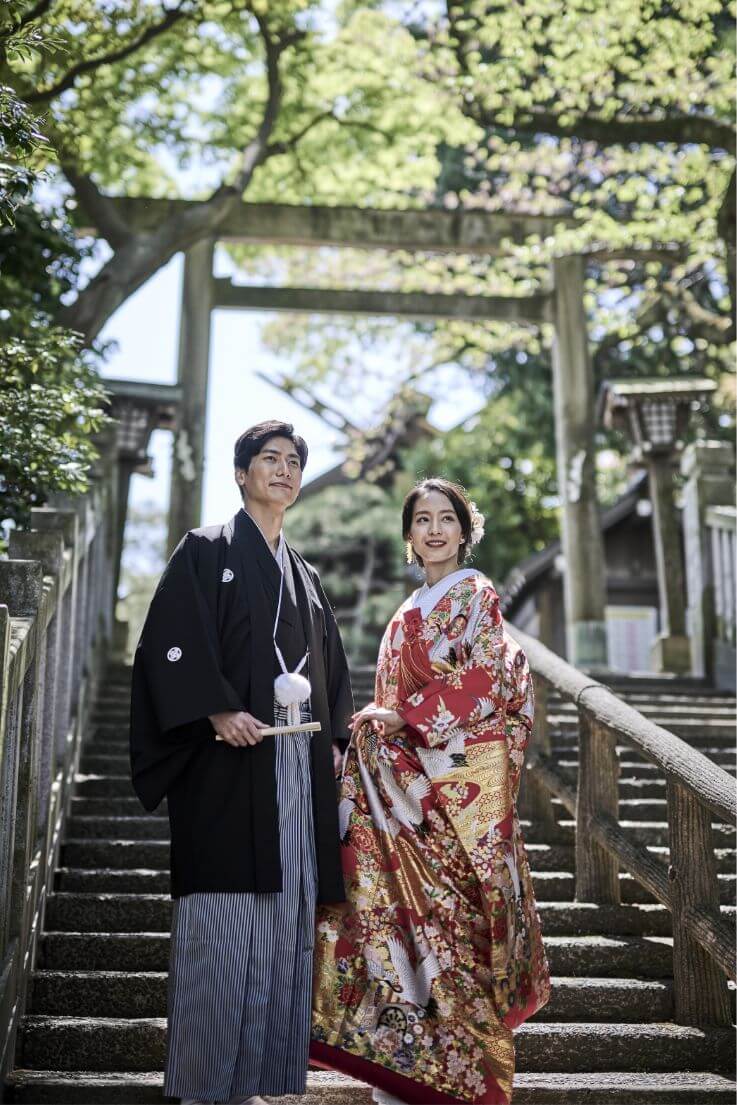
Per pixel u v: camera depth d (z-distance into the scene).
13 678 2.93
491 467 16.39
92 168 9.45
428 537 3.40
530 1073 3.41
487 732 3.14
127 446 8.80
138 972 3.76
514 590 13.62
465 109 7.48
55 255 7.11
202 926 2.88
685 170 8.23
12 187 3.60
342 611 17.84
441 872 3.07
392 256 11.55
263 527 3.28
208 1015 2.82
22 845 3.30
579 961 3.93
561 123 7.15
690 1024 3.62
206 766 2.98
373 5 9.19
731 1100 3.25
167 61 8.77
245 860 2.90
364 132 9.95
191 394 9.30
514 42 7.32
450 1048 2.93
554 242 8.89
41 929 3.87
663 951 3.96
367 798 3.18
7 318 5.55
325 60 9.30
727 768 5.79
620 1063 3.48
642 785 5.55
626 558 15.16
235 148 9.87
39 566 3.40
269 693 3.03
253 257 11.84
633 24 7.12
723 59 7.39
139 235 7.98
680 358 13.98
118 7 7.08
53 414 4.50
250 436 3.29
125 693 6.95
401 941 3.04
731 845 4.86
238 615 3.08
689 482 8.77
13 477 4.43
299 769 3.05
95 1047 3.34
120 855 4.59
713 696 7.71
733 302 5.85
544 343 11.98
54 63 6.96
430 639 3.23
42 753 3.95
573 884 4.47
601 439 15.47
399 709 3.14
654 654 9.52
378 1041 2.95
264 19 8.12
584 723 4.46
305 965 2.94
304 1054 2.88
